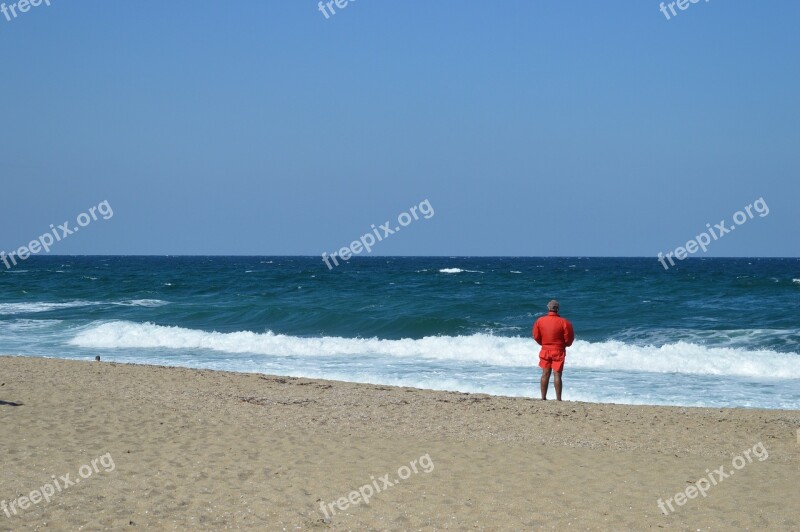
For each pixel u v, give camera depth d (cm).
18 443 903
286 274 8556
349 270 10200
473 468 844
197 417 1089
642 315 3231
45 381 1367
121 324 2644
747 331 2545
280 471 817
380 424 1077
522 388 1617
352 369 1898
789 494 750
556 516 680
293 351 2245
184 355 2186
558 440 996
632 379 1738
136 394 1264
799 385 1659
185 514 671
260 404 1206
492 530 643
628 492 755
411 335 2762
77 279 7038
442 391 1387
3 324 2912
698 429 1074
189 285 5862
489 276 7719
